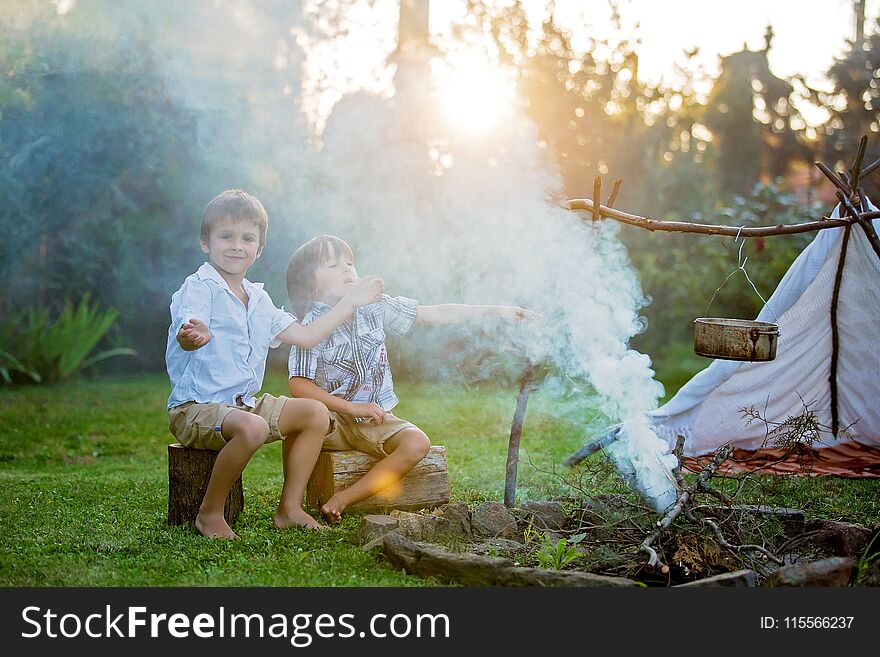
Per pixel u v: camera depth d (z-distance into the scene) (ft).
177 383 11.24
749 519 10.29
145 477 15.42
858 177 11.54
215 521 10.81
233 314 11.31
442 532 10.58
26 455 17.99
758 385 16.22
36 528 11.19
